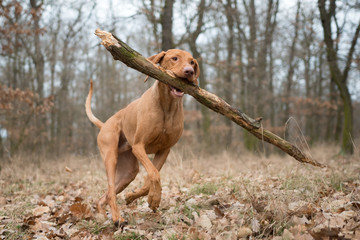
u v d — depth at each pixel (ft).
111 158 12.85
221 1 41.34
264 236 9.00
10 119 40.50
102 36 9.82
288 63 55.42
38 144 42.06
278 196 10.87
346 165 20.08
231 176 18.80
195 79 11.93
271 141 11.02
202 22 39.75
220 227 9.54
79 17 45.62
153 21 34.47
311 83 77.87
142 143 11.65
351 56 34.17
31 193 18.93
